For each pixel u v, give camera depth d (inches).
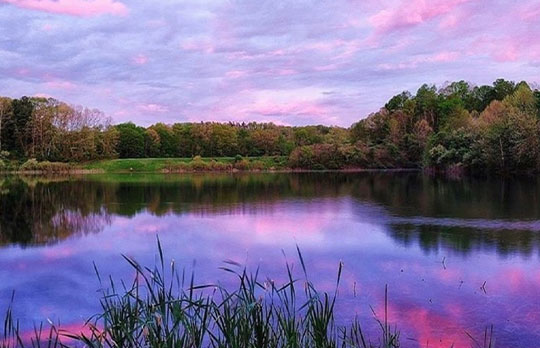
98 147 2581.2
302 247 471.8
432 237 511.2
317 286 332.2
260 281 346.9
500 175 1567.4
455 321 263.4
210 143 2984.7
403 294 312.2
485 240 489.7
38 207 834.8
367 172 2117.4
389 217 674.8
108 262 416.5
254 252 451.8
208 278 355.6
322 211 754.8
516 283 334.3
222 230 576.4
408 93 2942.9
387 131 2492.6
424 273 365.1
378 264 396.5
